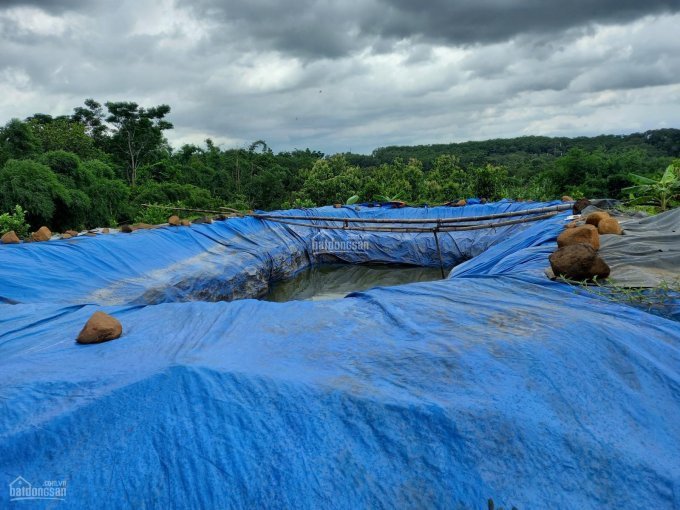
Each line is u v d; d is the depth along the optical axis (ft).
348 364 11.23
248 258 42.09
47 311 17.42
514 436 8.77
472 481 7.97
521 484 8.04
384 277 54.34
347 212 65.36
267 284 46.34
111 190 72.74
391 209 65.36
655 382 11.32
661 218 25.77
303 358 11.75
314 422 8.69
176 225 41.16
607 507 7.91
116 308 17.49
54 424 8.40
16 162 57.26
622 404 10.40
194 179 148.56
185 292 29.94
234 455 8.06
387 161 316.19
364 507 7.48
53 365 11.41
